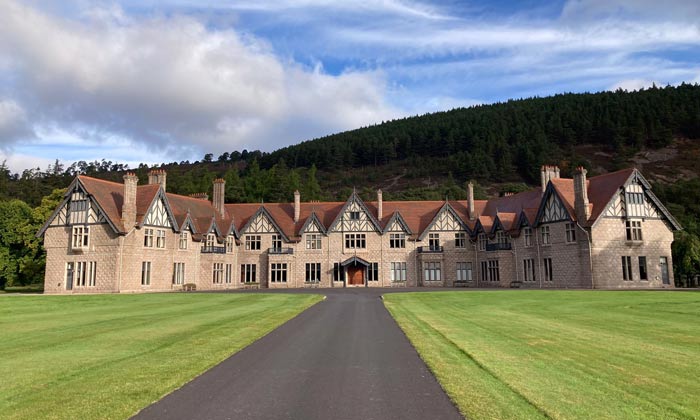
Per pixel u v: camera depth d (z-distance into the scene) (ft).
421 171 466.29
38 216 161.27
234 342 42.29
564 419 21.98
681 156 418.31
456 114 610.65
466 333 48.08
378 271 167.84
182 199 164.04
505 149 446.19
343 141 553.23
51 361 34.17
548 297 97.55
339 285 167.12
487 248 160.56
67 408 23.58
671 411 23.36
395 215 170.40
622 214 131.44
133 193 132.77
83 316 65.62
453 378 29.45
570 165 414.21
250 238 172.35
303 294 112.16
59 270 133.80
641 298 92.27
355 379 29.78
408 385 28.27
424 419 22.25
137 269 132.57
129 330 49.83
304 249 169.58
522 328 52.13
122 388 27.09
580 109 508.53
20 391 26.48
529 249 147.13
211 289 155.84
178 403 24.80
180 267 147.33
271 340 44.37
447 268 167.43
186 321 57.88
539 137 462.19
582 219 129.39
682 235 147.54
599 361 34.60
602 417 22.34
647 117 464.65
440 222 169.89
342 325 55.01
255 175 299.79
